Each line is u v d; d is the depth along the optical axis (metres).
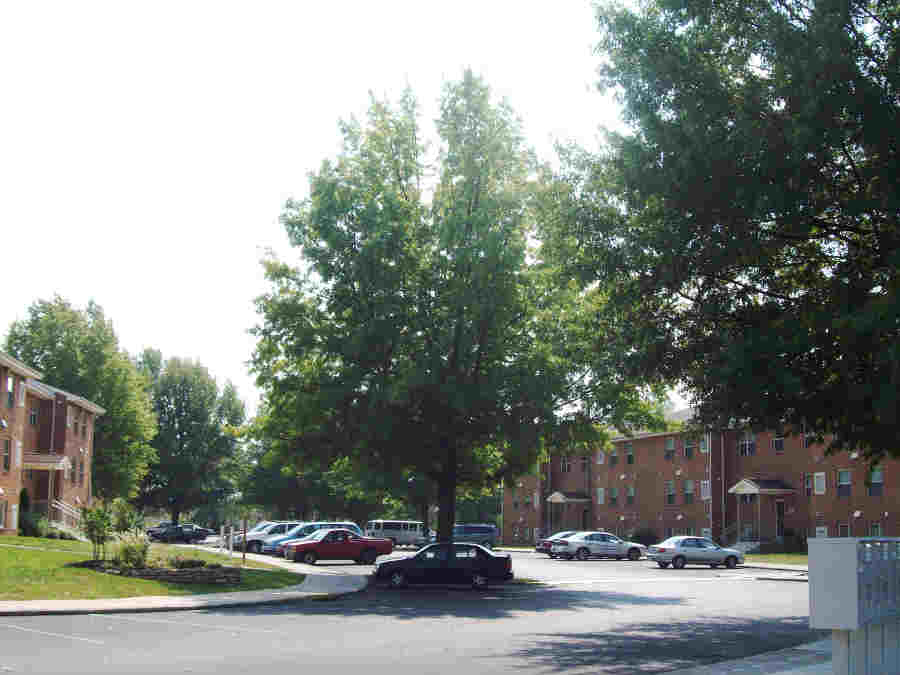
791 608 24.11
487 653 14.52
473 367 31.64
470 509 112.38
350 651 14.49
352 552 42.06
